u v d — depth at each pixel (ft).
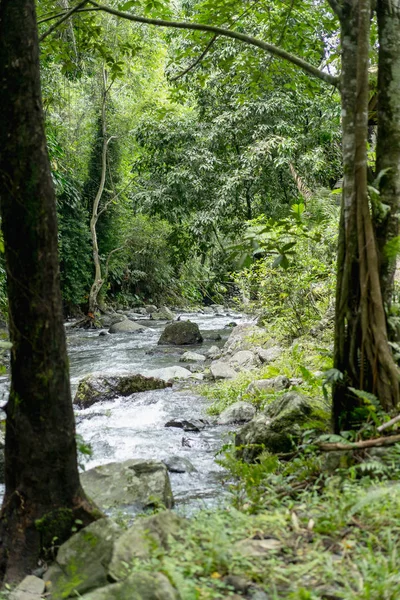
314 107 53.06
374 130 33.27
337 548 8.81
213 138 56.08
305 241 28.58
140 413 25.73
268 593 7.77
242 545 8.83
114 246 78.33
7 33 9.92
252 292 43.24
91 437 22.02
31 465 10.30
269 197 55.93
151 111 61.11
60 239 67.41
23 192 9.98
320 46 21.07
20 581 9.87
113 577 8.57
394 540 8.61
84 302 72.23
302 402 17.04
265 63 21.11
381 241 13.19
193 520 9.94
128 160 80.02
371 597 7.28
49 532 10.23
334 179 56.39
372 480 10.97
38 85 10.12
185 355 40.60
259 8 21.18
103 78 67.00
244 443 17.43
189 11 52.34
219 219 55.98
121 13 15.21
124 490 14.80
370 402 12.09
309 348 28.32
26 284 10.10
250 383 26.40
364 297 12.66
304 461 12.42
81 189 72.08
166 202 59.21
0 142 10.05
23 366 10.24
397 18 13.39
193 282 93.81
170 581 7.84
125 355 44.11
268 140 51.72
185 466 18.26
